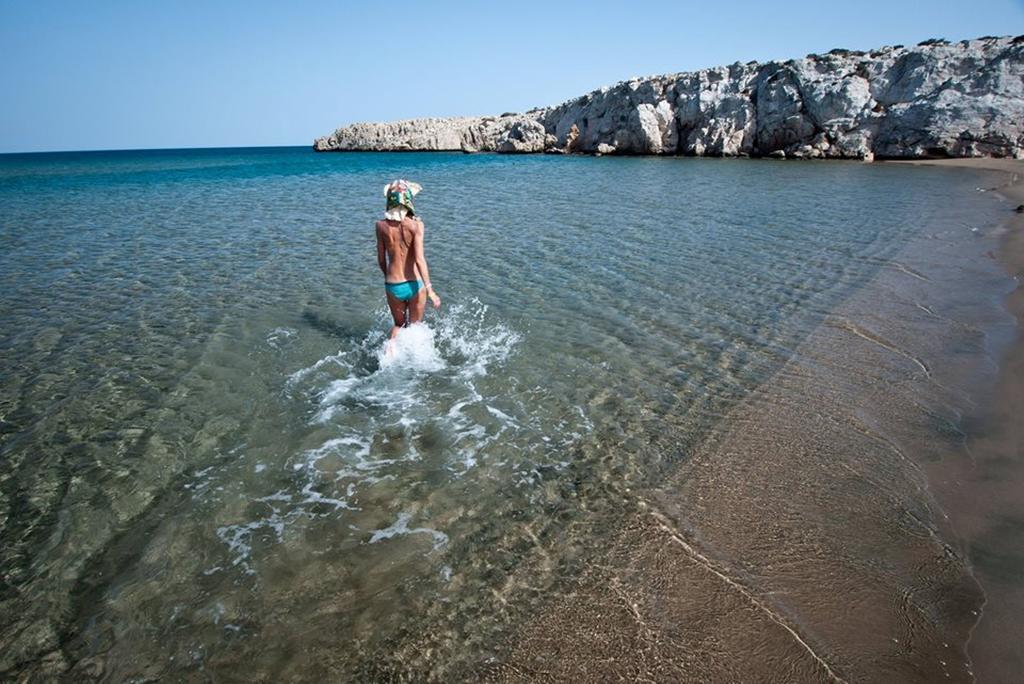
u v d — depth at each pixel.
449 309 9.27
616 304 9.44
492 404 6.29
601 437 5.63
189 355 7.57
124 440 5.62
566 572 3.97
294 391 6.59
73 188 33.47
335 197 25.58
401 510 4.64
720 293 9.94
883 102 40.78
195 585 3.91
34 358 7.52
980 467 4.89
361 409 6.19
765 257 12.29
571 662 3.29
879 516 4.38
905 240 13.63
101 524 4.50
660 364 7.22
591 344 7.86
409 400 6.38
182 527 4.46
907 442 5.35
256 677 3.26
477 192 25.34
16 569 4.05
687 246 13.44
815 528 4.29
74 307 9.57
